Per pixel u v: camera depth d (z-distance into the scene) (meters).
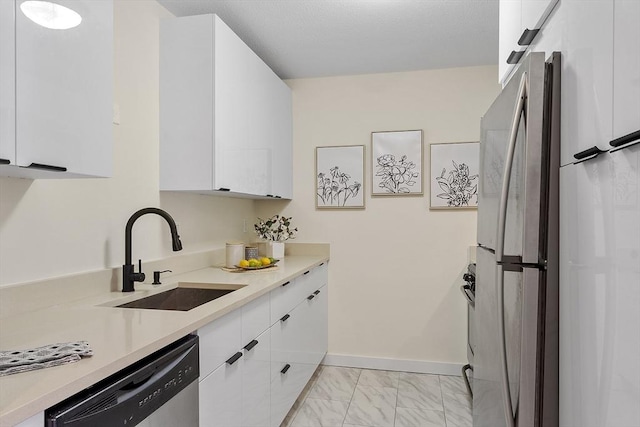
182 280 2.31
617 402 0.85
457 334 3.50
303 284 2.91
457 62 3.40
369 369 3.63
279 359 2.38
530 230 1.18
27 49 1.20
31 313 1.55
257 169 2.91
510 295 1.29
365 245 3.67
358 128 3.68
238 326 1.81
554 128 1.18
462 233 3.50
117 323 1.39
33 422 0.84
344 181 3.70
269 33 2.85
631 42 0.79
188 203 2.71
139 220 2.26
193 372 1.39
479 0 2.43
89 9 1.42
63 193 1.79
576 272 1.05
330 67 3.51
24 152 1.19
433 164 3.54
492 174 1.59
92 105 1.44
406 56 3.27
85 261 1.91
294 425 2.63
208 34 2.34
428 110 3.56
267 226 3.64
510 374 1.29
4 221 1.54
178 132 2.38
